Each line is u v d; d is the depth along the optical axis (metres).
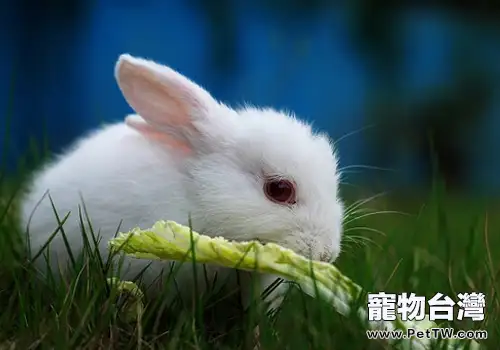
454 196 1.09
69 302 0.37
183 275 0.41
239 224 0.42
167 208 0.42
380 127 1.19
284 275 0.38
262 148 0.43
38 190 0.47
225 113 0.45
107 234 0.43
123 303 0.38
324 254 0.42
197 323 0.38
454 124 1.21
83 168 0.45
